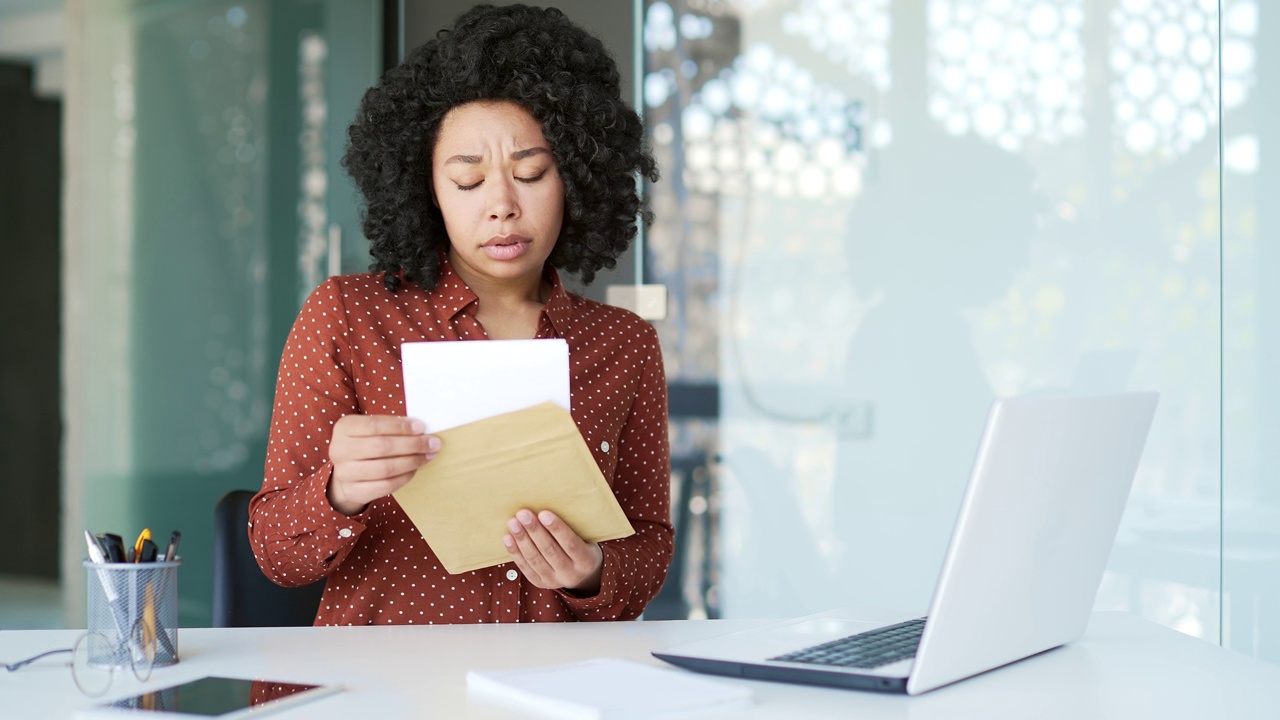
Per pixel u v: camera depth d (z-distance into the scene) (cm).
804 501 282
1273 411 258
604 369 166
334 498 132
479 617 148
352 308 154
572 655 117
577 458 121
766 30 285
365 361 152
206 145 323
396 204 160
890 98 278
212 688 100
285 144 320
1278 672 111
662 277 288
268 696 97
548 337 165
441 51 159
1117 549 266
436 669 110
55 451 459
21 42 346
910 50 277
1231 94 261
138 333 326
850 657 107
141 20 327
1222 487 260
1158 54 265
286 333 320
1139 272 266
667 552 163
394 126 160
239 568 162
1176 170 264
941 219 275
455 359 118
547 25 165
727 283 286
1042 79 271
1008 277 272
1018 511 100
